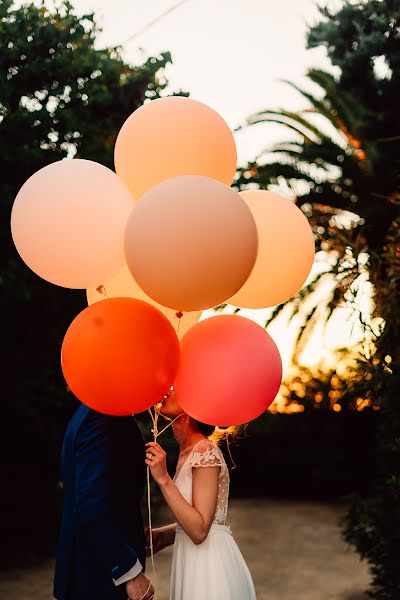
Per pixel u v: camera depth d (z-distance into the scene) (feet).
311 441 39.60
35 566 22.85
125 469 9.82
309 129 33.96
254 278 9.41
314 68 32.04
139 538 10.01
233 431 11.50
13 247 20.34
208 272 7.36
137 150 8.98
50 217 8.16
